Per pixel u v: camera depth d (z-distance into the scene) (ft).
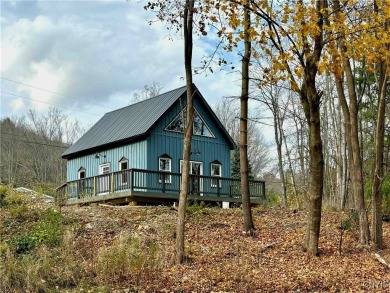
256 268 34.35
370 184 57.98
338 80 42.68
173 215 50.52
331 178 112.68
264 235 44.75
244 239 43.27
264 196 80.38
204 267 33.58
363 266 35.81
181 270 32.65
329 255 38.47
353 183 43.21
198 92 87.81
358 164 42.47
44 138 182.60
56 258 31.91
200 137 88.33
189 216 50.75
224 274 31.89
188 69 35.91
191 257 35.78
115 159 85.51
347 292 30.07
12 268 27.94
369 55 33.76
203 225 47.65
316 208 38.60
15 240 35.47
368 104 75.87
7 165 151.53
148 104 91.25
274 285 30.58
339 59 34.22
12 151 164.55
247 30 33.81
